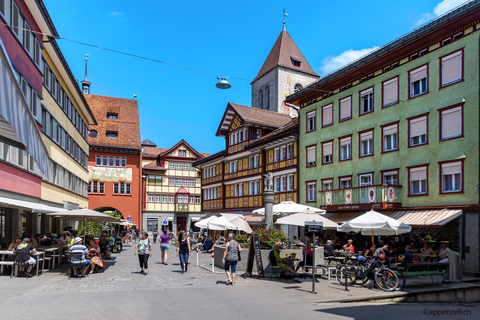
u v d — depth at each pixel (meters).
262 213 25.02
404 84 23.67
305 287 13.25
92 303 9.73
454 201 20.08
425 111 22.08
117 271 16.97
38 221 24.19
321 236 28.72
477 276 17.59
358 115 27.16
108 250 23.52
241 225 16.55
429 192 21.56
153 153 69.00
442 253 16.39
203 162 50.66
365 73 26.69
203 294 11.46
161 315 8.60
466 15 19.50
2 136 5.93
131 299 10.41
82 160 38.44
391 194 23.05
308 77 61.97
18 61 17.69
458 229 19.89
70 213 17.14
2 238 19.88
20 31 18.25
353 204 25.19
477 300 14.20
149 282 13.80
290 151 34.19
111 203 55.41
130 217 54.06
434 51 21.77
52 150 25.45
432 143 21.58
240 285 13.40
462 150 19.83
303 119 32.66
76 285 12.81
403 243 22.59
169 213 63.72
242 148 41.31
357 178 26.83
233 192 43.91
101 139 56.22
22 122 4.52
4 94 3.75
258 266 15.37
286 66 59.72
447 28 20.70
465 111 19.80
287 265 15.13
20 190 19.09
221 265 18.59
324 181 29.92
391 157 24.25
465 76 19.92
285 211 20.83
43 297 10.42
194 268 18.48
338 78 28.39
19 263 14.00
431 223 19.28
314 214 16.06
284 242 17.59
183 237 17.12
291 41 63.03
